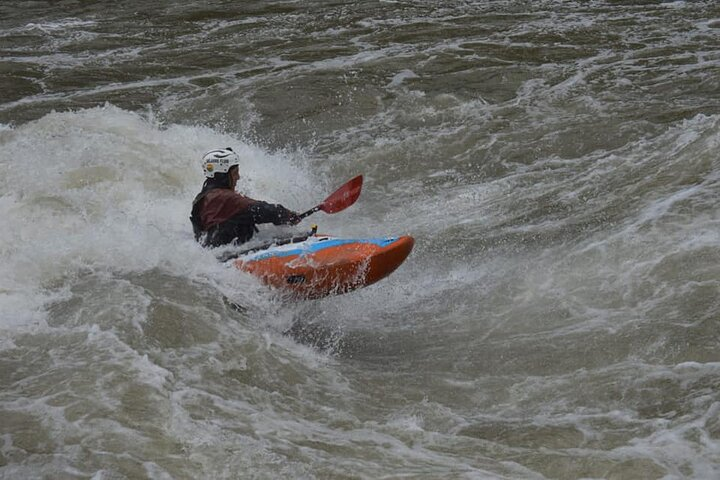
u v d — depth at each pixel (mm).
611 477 17891
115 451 18344
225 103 49250
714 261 25969
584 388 21531
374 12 68375
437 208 34812
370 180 38625
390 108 46969
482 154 39875
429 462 18562
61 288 25969
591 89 47125
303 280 26062
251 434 19297
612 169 35406
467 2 70312
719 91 44938
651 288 25344
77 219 31750
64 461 18016
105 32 67062
